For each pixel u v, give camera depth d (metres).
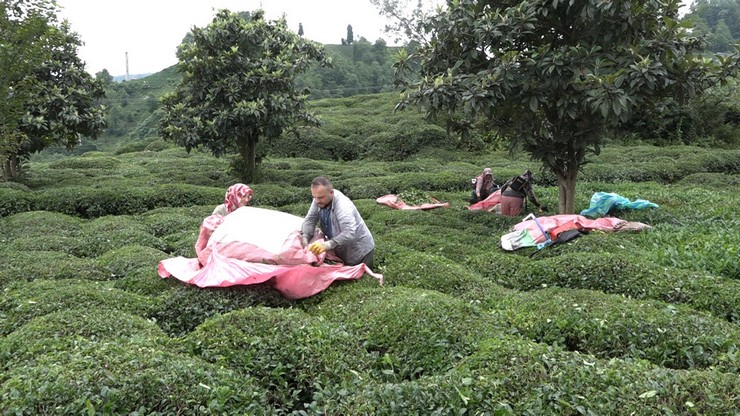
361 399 4.23
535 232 9.10
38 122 16.56
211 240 7.05
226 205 8.05
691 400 3.88
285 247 6.84
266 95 16.42
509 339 5.07
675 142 27.58
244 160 18.16
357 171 20.16
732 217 10.23
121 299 6.56
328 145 27.80
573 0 8.75
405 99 9.94
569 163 10.77
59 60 17.64
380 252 8.60
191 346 5.19
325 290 6.84
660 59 9.28
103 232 10.80
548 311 5.88
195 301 6.41
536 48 9.91
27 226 11.49
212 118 16.67
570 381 4.15
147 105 61.06
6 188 15.21
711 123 28.56
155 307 6.46
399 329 5.40
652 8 9.35
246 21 17.88
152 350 4.69
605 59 9.30
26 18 13.70
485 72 9.40
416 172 20.33
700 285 6.54
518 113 10.40
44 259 8.60
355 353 5.14
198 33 16.62
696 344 5.07
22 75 14.40
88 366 4.24
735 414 3.71
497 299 6.66
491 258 8.30
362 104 37.66
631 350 5.11
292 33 18.14
